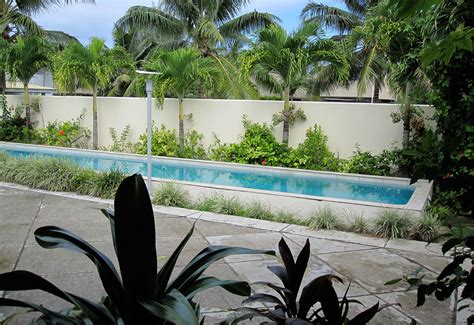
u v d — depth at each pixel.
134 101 11.77
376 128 9.13
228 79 12.45
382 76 13.55
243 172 9.76
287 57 9.01
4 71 12.80
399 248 4.24
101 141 12.32
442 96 6.24
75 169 6.99
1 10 14.39
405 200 7.43
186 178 9.21
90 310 1.33
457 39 1.03
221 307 2.88
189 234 1.54
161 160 10.61
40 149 11.98
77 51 11.09
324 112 9.62
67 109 12.70
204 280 1.52
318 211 5.30
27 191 6.55
